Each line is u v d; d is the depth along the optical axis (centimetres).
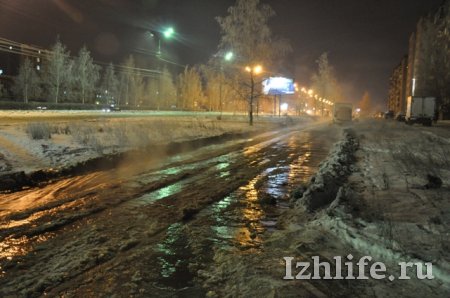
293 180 1120
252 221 695
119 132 1842
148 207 777
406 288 415
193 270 479
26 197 853
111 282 446
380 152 1608
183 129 2488
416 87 8088
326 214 652
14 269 480
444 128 3772
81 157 1279
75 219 689
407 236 533
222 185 1015
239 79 3469
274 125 4019
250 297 399
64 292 423
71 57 6719
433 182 877
